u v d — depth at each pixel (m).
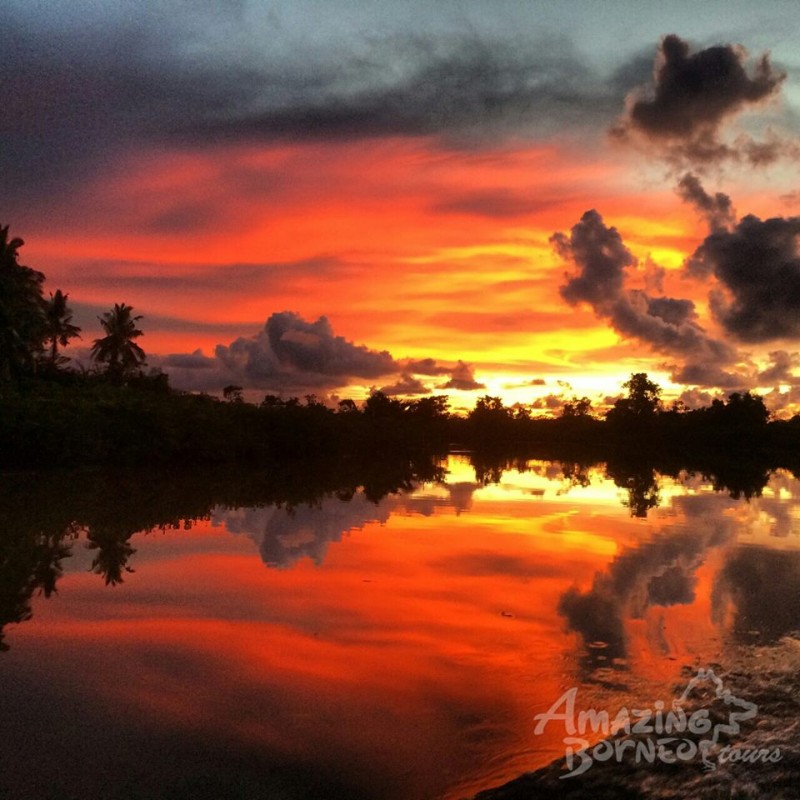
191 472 40.75
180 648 9.66
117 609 11.61
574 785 5.88
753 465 61.41
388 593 12.55
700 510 24.84
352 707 7.67
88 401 44.41
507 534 19.05
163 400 52.38
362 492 30.94
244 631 10.40
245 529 19.67
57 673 8.71
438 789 6.02
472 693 8.01
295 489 31.70
